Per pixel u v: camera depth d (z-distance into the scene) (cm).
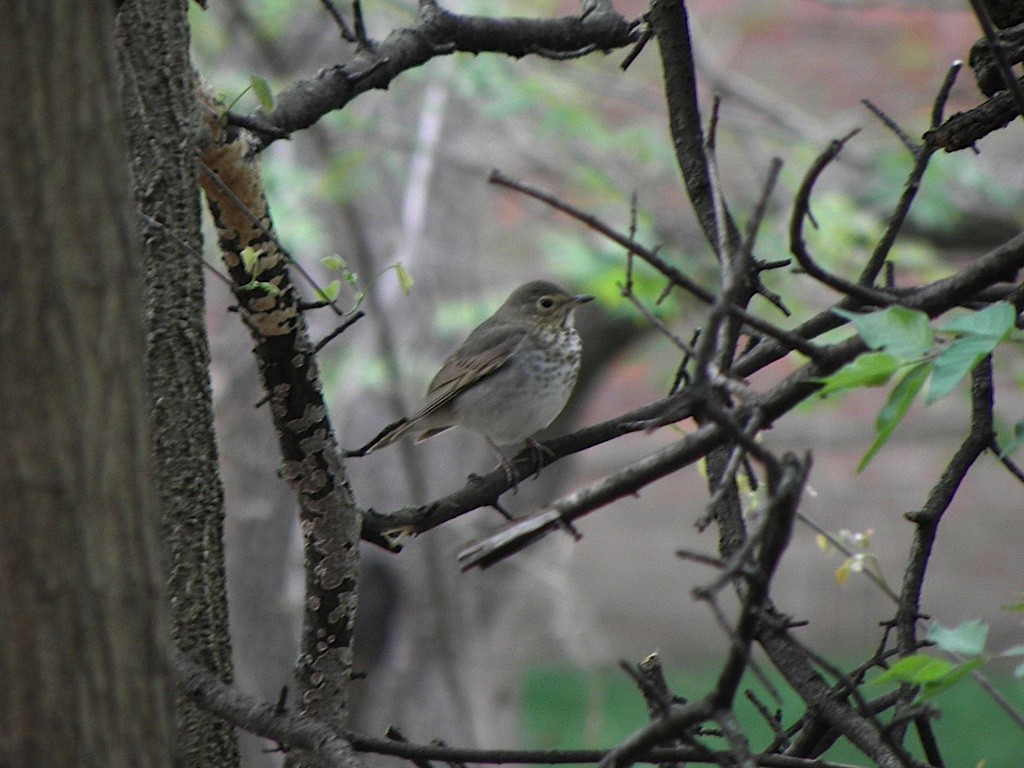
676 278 443
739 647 404
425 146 1886
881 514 2741
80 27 404
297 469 695
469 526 1998
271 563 1984
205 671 639
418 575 1998
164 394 672
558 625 2031
